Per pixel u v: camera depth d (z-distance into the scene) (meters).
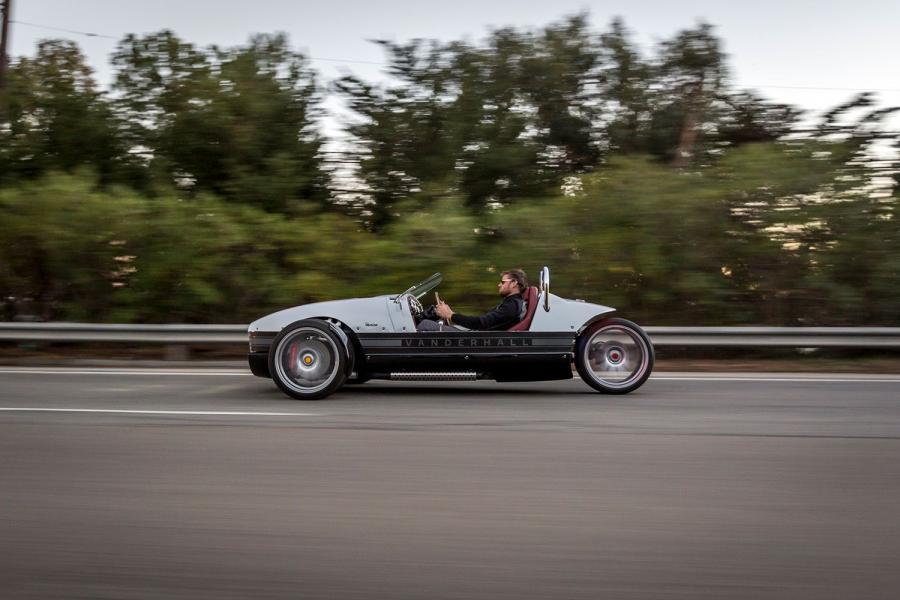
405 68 14.84
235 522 3.83
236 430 5.79
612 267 11.20
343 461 4.92
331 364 7.10
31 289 11.81
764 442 5.47
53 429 5.79
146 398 7.20
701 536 3.67
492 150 14.48
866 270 11.15
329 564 3.34
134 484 4.43
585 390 7.79
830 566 3.33
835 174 11.19
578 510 4.03
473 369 7.32
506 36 15.11
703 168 11.97
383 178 14.39
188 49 14.35
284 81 14.57
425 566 3.32
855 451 5.23
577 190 12.05
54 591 3.08
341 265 11.64
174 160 14.19
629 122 15.46
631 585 3.14
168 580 3.18
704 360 10.80
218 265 11.55
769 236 11.31
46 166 14.24
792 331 9.82
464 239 11.51
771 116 14.93
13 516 3.91
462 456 5.06
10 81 14.48
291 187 13.40
